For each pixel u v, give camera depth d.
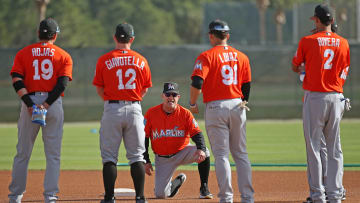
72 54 91.12
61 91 21.31
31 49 21.66
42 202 25.19
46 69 21.58
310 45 21.80
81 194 27.55
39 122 20.50
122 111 21.72
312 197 22.14
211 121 21.25
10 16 191.50
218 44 21.77
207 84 21.30
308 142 21.97
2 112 93.12
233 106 21.12
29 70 21.53
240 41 160.62
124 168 36.84
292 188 29.02
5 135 61.16
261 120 79.44
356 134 57.81
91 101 99.62
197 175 33.12
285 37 172.50
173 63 102.38
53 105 21.53
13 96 110.81
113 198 21.78
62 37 183.25
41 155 44.94
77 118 82.44
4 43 189.00
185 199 25.55
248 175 21.61
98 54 91.19
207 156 25.44
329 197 22.11
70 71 21.88
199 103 84.88
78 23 189.00
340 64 21.81
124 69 21.78
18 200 21.91
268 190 28.38
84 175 34.09
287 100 101.75
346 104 22.47
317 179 21.94
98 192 28.17
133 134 22.05
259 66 110.75
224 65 21.22
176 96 24.61
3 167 38.22
